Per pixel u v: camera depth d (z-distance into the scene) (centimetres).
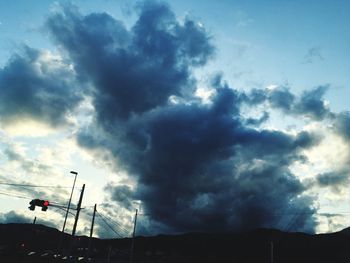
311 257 5978
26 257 5497
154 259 7212
